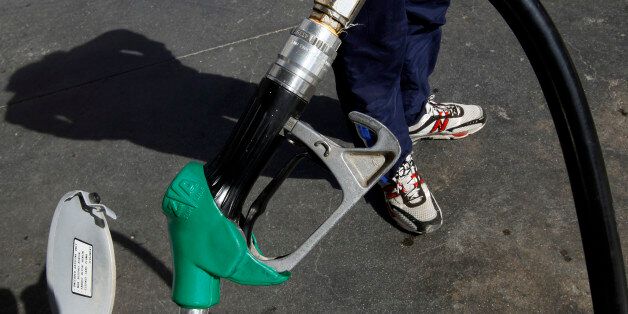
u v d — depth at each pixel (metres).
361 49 1.75
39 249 2.38
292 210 2.42
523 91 2.75
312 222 2.38
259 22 3.12
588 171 1.02
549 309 2.11
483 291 2.16
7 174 2.63
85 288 1.24
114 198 2.51
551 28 1.01
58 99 2.87
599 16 3.02
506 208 2.37
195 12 3.20
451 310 2.13
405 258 2.27
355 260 2.27
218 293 1.01
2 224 2.46
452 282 2.19
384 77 1.85
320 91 2.79
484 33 2.99
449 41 2.96
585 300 2.12
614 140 2.54
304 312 2.16
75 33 3.16
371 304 2.17
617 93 2.71
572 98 1.02
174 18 3.18
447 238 2.30
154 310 2.19
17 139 2.74
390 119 1.98
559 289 2.15
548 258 2.22
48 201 2.53
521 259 2.23
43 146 2.71
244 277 0.96
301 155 1.01
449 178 2.47
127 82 2.91
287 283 2.22
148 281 2.26
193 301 0.98
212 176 0.96
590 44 2.90
